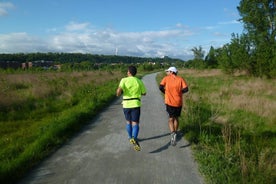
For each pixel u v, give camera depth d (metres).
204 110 11.19
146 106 13.14
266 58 27.88
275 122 9.34
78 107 11.67
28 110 11.41
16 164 5.22
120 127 8.70
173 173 5.09
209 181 4.69
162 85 7.24
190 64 74.56
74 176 4.92
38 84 19.20
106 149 6.45
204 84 23.70
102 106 12.76
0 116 10.20
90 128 8.55
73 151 6.29
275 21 33.00
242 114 10.55
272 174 4.72
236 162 5.32
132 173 5.06
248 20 34.19
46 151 6.18
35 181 4.73
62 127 7.77
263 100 12.84
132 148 6.54
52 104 12.88
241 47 31.92
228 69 35.84
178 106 7.00
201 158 5.67
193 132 7.59
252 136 7.67
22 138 7.39
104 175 4.96
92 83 22.77
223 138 6.63
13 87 18.44
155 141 7.15
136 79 6.68
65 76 27.92
